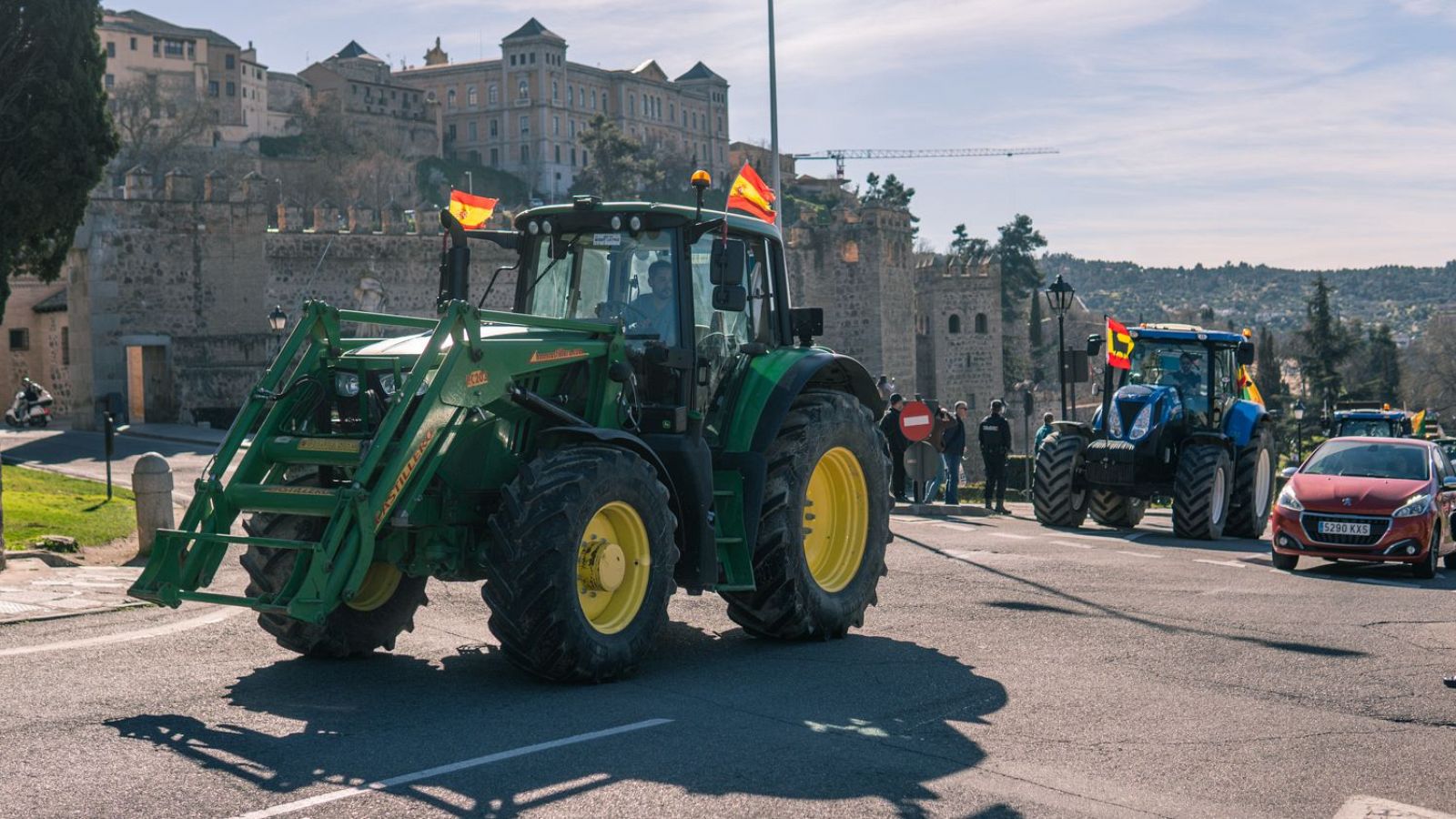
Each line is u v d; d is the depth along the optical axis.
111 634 10.03
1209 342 20.84
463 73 168.12
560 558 7.95
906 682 8.58
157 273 52.53
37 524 16.98
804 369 10.02
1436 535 15.83
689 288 9.55
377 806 5.84
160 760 6.54
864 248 72.31
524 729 7.22
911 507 23.34
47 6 31.02
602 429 8.70
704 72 188.50
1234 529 20.62
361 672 8.76
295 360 8.97
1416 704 8.24
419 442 7.92
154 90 125.31
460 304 8.12
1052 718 7.68
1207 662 9.41
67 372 57.44
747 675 8.75
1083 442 21.31
